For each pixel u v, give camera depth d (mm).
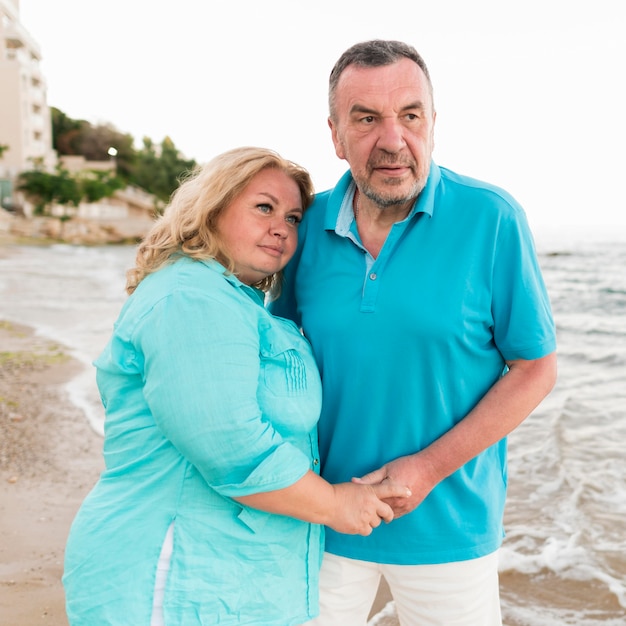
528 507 4375
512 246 1979
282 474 1682
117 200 59438
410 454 2068
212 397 1617
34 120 56500
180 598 1671
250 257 1972
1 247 38406
